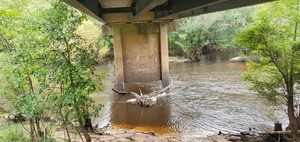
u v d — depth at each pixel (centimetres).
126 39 2050
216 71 2811
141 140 1135
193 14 1111
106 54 3909
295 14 959
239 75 2523
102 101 1905
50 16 696
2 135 845
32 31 705
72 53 743
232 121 1425
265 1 502
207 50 4462
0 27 682
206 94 1962
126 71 2088
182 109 1666
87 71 752
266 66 1123
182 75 2719
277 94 1118
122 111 1681
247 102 1719
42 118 866
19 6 809
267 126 1326
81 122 793
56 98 702
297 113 1193
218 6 823
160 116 1560
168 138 1206
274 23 1040
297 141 998
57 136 1026
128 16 1484
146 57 2092
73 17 737
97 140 1090
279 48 971
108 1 952
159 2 559
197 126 1380
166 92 2062
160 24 2025
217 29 3791
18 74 715
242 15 3641
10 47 720
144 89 2230
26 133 934
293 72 1027
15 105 813
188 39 3762
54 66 700
